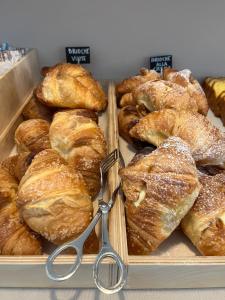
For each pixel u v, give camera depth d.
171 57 1.29
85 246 0.60
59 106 1.01
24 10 1.19
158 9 1.20
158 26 1.23
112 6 1.19
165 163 0.62
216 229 0.60
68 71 1.07
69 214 0.61
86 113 0.96
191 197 0.60
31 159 0.75
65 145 0.81
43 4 1.18
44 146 0.86
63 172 0.64
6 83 0.96
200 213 0.63
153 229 0.60
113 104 1.10
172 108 0.89
